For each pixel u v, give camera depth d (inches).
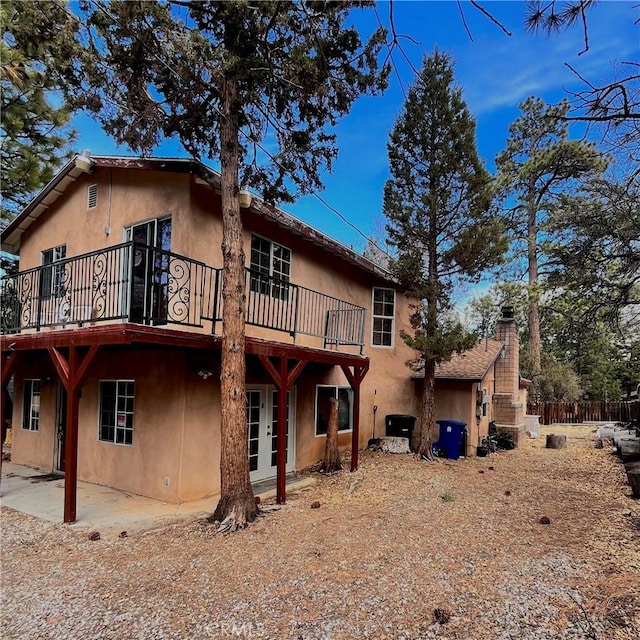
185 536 215.9
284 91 265.0
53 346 254.4
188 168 282.7
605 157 245.3
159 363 296.0
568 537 207.3
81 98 246.2
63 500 282.5
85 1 214.4
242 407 241.1
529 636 125.3
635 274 300.0
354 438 373.7
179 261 285.1
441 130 414.6
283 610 143.6
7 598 156.4
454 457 441.7
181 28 219.8
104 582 167.3
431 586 157.4
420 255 429.7
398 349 503.8
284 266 375.9
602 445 537.3
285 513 251.4
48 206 394.3
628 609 135.8
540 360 908.6
